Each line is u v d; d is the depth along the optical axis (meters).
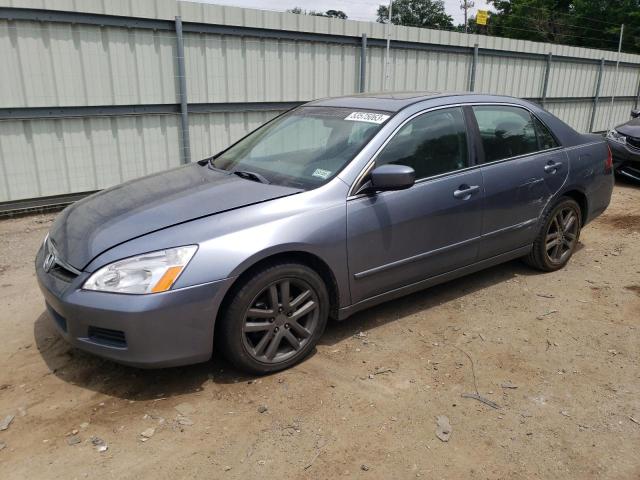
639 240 6.17
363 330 3.90
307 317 3.42
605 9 37.69
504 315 4.18
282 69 8.92
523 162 4.48
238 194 3.37
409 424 2.90
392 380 3.29
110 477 2.51
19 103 6.71
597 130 16.56
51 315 3.25
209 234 3.02
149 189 3.68
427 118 3.97
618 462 2.65
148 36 7.48
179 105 7.97
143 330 2.84
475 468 2.59
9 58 6.54
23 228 6.52
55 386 3.21
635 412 3.04
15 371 3.36
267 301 3.23
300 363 3.46
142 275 2.86
